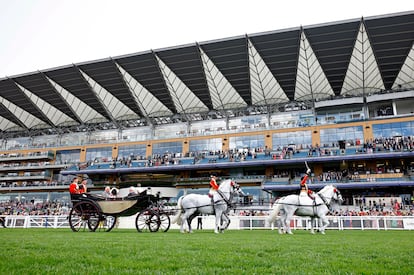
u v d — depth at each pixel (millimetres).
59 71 59500
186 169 61031
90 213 17078
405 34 46406
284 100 63531
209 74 57844
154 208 18938
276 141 58969
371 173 49375
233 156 58312
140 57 55094
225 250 7773
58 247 7961
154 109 68062
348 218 26469
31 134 81312
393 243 10539
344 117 59062
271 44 50438
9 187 70812
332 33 47312
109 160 67062
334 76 56188
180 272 4957
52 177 73188
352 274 4918
